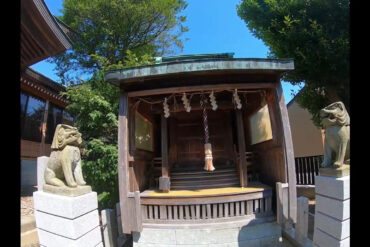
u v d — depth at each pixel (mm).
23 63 8664
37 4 6207
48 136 11664
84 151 7801
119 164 4973
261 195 5223
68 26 11141
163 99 6078
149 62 9023
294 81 7969
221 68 4684
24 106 9891
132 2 11172
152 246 4973
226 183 6113
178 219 5031
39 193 3785
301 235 4320
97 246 3852
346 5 6438
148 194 5355
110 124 8133
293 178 4848
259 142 6715
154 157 7566
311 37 6719
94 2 10695
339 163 3461
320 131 10672
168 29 13266
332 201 3422
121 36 11984
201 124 7801
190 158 7594
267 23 7895
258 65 4758
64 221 3451
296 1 7207
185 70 4703
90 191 3914
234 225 4938
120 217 5285
